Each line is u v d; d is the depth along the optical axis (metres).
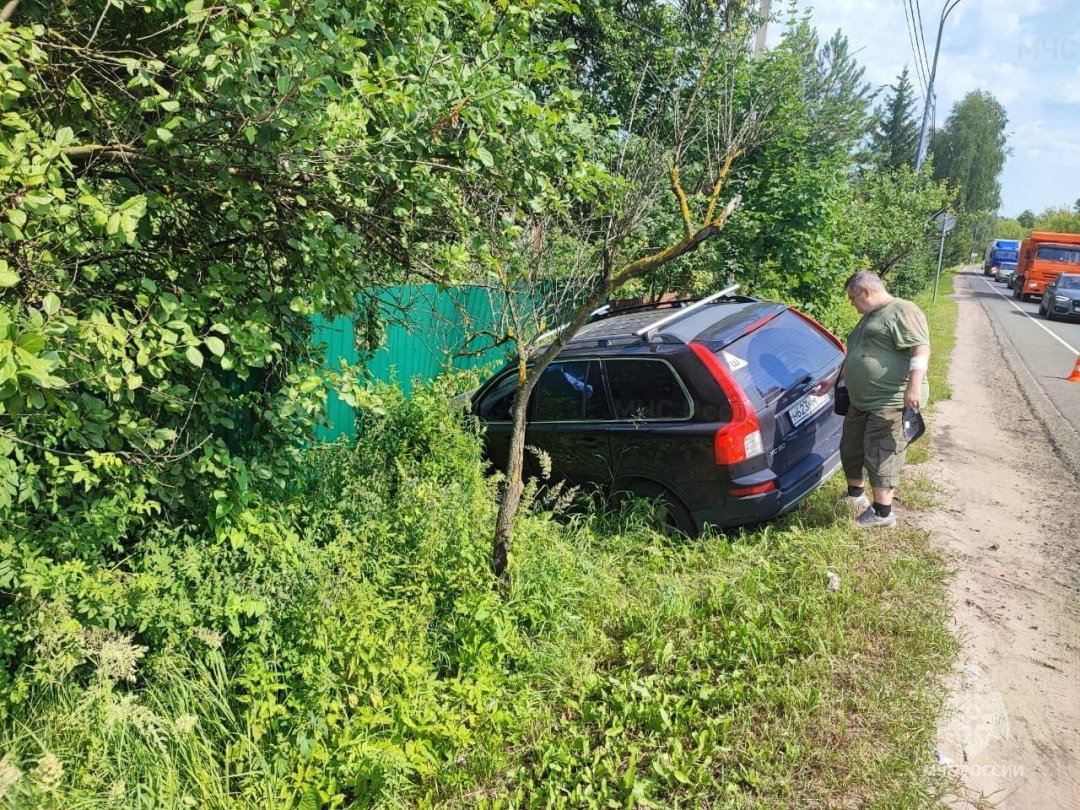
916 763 2.95
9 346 1.90
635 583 4.46
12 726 2.74
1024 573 4.70
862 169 19.27
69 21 2.90
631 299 8.70
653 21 10.66
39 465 3.02
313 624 3.25
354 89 3.27
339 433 6.10
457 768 3.12
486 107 3.36
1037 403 10.19
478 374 6.80
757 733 3.19
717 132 5.92
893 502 5.91
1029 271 33.31
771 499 4.66
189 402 3.30
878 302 4.85
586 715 3.37
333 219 3.48
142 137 2.89
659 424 4.90
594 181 4.07
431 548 3.84
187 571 3.19
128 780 2.68
